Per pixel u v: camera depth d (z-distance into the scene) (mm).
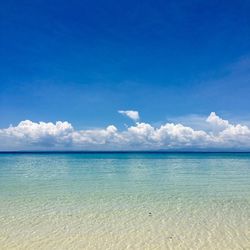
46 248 9500
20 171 38531
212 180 27828
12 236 10578
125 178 29594
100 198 17734
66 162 67812
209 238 10422
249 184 24766
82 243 9945
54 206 15383
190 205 15742
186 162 69688
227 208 15008
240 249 9430
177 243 9953
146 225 11961
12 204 15891
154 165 55250
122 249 9453
